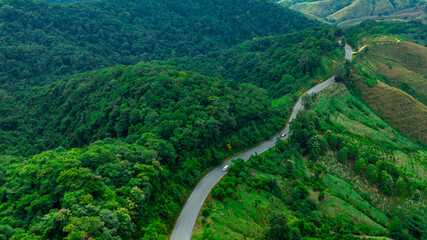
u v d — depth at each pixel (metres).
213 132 104.56
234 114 120.12
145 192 67.31
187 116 106.44
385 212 106.25
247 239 72.94
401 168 116.75
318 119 135.12
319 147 119.38
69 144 133.12
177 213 77.31
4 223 58.47
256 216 82.75
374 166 114.06
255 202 86.62
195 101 117.88
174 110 112.06
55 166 70.31
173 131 96.00
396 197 109.00
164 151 84.56
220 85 141.25
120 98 134.38
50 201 62.16
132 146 86.50
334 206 98.19
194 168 92.44
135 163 75.44
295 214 90.12
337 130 134.75
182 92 123.00
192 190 88.62
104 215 55.25
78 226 51.72
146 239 59.25
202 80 143.12
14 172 77.88
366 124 150.50
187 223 73.81
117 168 70.62
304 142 123.88
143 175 71.12
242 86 171.25
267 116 136.50
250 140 120.12
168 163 86.44
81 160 71.25
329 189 107.00
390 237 90.06
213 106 116.00
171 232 70.44
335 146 123.56
